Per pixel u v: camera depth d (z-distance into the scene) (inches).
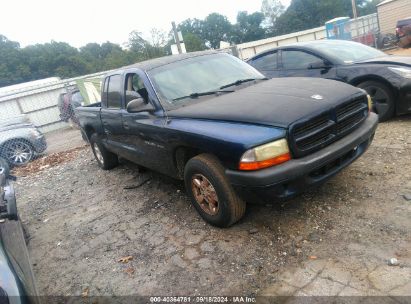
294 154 125.6
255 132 126.0
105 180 250.8
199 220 162.6
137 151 194.7
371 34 1001.5
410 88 221.9
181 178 170.9
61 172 309.0
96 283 135.3
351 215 140.7
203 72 182.7
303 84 159.0
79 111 273.0
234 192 138.4
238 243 138.5
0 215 106.3
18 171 360.2
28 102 719.1
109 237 167.6
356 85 242.8
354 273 111.5
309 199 157.6
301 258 123.2
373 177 165.9
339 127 138.7
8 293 76.6
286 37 1195.9
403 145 195.8
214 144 132.6
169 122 157.5
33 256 167.2
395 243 120.6
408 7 1008.2
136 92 186.2
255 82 179.8
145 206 191.3
